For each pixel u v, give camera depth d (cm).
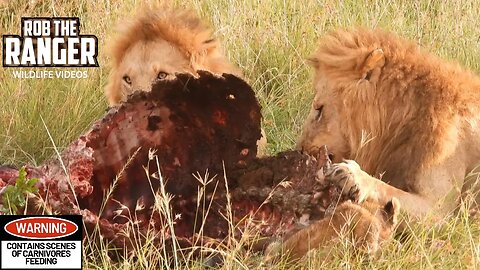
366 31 1242
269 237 1064
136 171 1090
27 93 1516
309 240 1054
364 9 1792
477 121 1202
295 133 1481
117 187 1086
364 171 1210
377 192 1108
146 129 1084
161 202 1031
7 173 1059
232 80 1065
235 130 1086
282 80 1630
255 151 1088
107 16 1731
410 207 1138
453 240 1127
